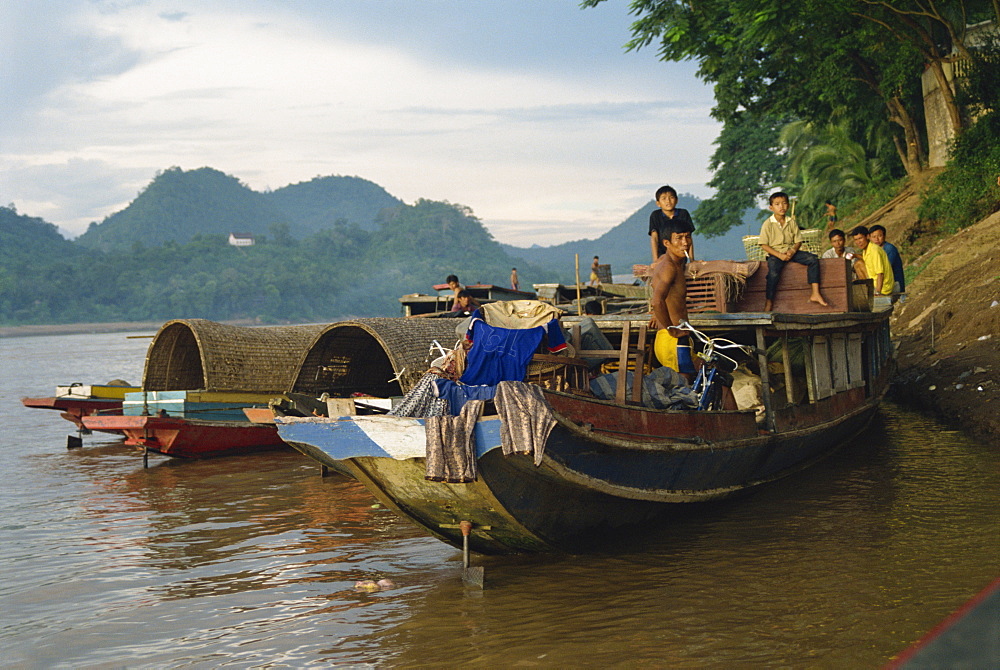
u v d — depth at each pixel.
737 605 5.36
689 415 7.01
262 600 6.04
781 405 9.75
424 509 6.36
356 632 5.33
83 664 5.03
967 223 22.05
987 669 0.65
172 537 7.91
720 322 8.00
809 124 37.91
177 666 4.95
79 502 9.63
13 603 6.18
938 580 5.51
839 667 4.40
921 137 32.88
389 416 5.83
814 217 39.34
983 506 7.16
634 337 9.12
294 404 10.45
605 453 6.13
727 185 54.91
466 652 4.91
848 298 8.98
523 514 6.07
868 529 6.79
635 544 6.86
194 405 12.20
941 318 15.17
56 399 13.94
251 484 10.34
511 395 5.59
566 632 5.11
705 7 25.36
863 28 23.69
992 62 22.58
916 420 11.67
